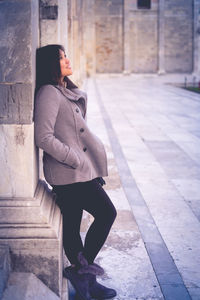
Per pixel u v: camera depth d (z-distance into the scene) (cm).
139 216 445
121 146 820
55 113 245
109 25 3728
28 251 244
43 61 255
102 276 315
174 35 3797
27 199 247
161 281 307
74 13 1145
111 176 601
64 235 284
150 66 3828
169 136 935
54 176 261
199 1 3738
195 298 284
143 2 3753
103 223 264
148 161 702
